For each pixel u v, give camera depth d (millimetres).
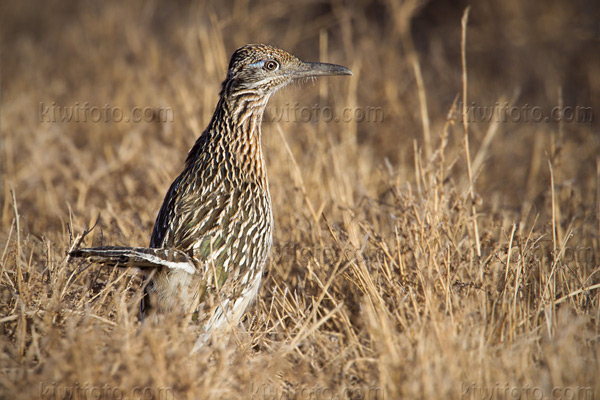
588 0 21672
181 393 7324
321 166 12953
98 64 19719
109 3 22688
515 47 20906
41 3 23984
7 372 7621
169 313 7910
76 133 17203
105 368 7371
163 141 14914
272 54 9961
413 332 8164
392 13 20891
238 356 7938
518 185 14805
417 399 7191
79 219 11617
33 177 14438
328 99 17266
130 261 7824
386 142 16016
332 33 21859
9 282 8820
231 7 21031
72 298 8727
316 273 9984
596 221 11359
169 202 9227
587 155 15320
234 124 9594
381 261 9828
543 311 8844
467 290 9047
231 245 8844
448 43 21828
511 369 7598
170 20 22375
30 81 19438
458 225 9891
